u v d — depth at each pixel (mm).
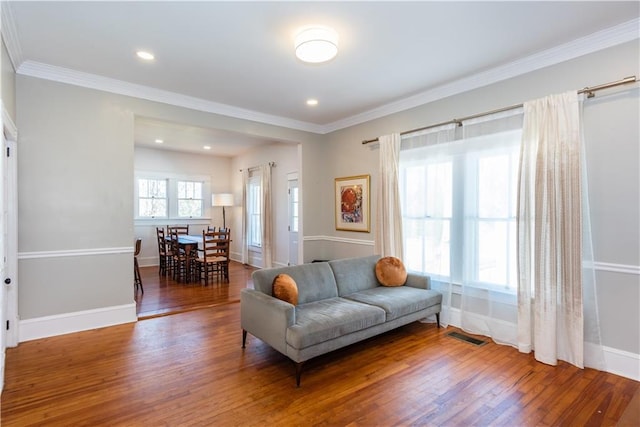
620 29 2572
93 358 2873
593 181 2756
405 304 3297
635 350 2566
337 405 2215
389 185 4348
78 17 2447
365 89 3898
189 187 8320
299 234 5539
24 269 3232
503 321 3287
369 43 2828
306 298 3242
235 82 3686
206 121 4391
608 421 2051
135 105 3848
